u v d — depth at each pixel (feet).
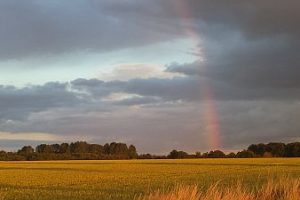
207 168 235.61
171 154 577.02
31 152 581.53
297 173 168.04
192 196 45.93
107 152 631.97
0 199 91.30
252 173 179.73
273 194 55.01
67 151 621.31
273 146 563.48
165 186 117.70
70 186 125.70
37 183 140.97
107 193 99.91
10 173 211.41
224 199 48.26
